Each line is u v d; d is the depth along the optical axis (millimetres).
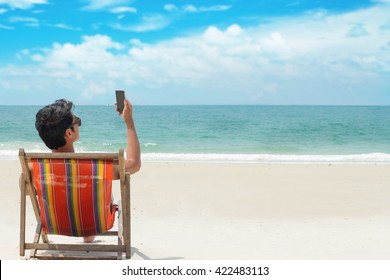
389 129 42750
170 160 16250
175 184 10133
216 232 5918
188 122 52656
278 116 70062
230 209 7613
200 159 16703
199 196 8750
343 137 35312
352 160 16562
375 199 8484
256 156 17750
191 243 5254
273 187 9805
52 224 4090
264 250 4930
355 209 7625
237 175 11594
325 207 7781
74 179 3830
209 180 10750
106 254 4543
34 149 24188
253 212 7379
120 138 33062
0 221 6367
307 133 39000
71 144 3982
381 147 27672
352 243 5281
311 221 6707
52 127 3824
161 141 32062
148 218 6879
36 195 4184
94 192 3865
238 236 5676
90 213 3959
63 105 3896
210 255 4695
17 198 8234
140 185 9969
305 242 5344
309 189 9570
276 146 28359
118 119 56062
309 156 17781
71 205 3912
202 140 32906
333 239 5504
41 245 4125
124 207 4051
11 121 49656
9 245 4930
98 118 58062
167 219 6812
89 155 3752
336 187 9820
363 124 49438
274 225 6410
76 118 3984
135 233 5812
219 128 43812
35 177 3867
